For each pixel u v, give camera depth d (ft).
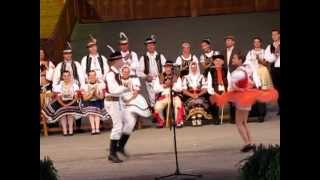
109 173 27.68
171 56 57.11
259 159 16.30
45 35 63.93
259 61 39.75
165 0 68.28
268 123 40.22
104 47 59.93
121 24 66.39
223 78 40.68
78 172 28.27
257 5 68.13
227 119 42.04
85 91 40.37
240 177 17.08
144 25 65.72
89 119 41.01
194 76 41.24
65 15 59.26
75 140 38.58
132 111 30.94
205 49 41.73
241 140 34.76
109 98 30.86
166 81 40.78
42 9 65.05
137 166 29.17
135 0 68.08
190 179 25.05
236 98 31.17
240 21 65.16
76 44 59.88
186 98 41.19
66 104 40.60
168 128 40.93
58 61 54.24
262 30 62.18
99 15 67.51
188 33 62.49
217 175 25.70
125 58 41.65
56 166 30.09
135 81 31.32
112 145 30.76
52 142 38.19
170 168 28.12
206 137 36.50
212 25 64.39
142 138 37.58
